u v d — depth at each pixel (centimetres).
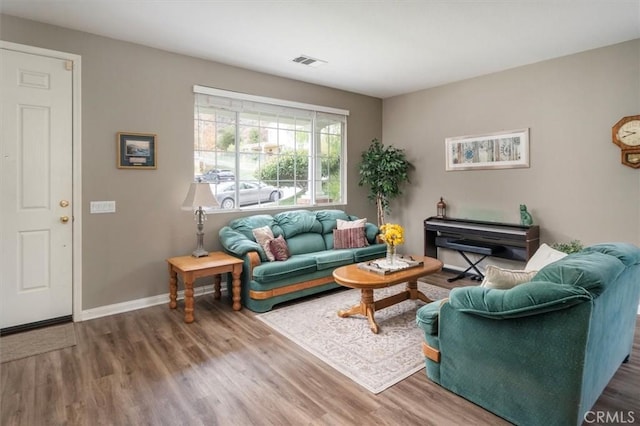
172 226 384
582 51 377
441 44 357
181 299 388
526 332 175
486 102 459
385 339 289
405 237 564
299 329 309
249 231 400
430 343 226
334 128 538
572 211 392
